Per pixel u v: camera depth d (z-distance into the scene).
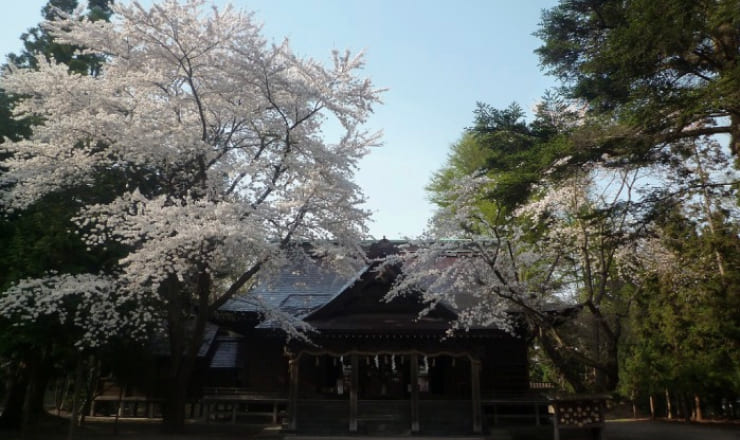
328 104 17.28
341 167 17.50
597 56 13.97
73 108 16.23
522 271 18.81
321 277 25.55
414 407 18.09
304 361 22.03
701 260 17.69
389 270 19.73
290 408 18.28
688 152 14.88
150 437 16.27
